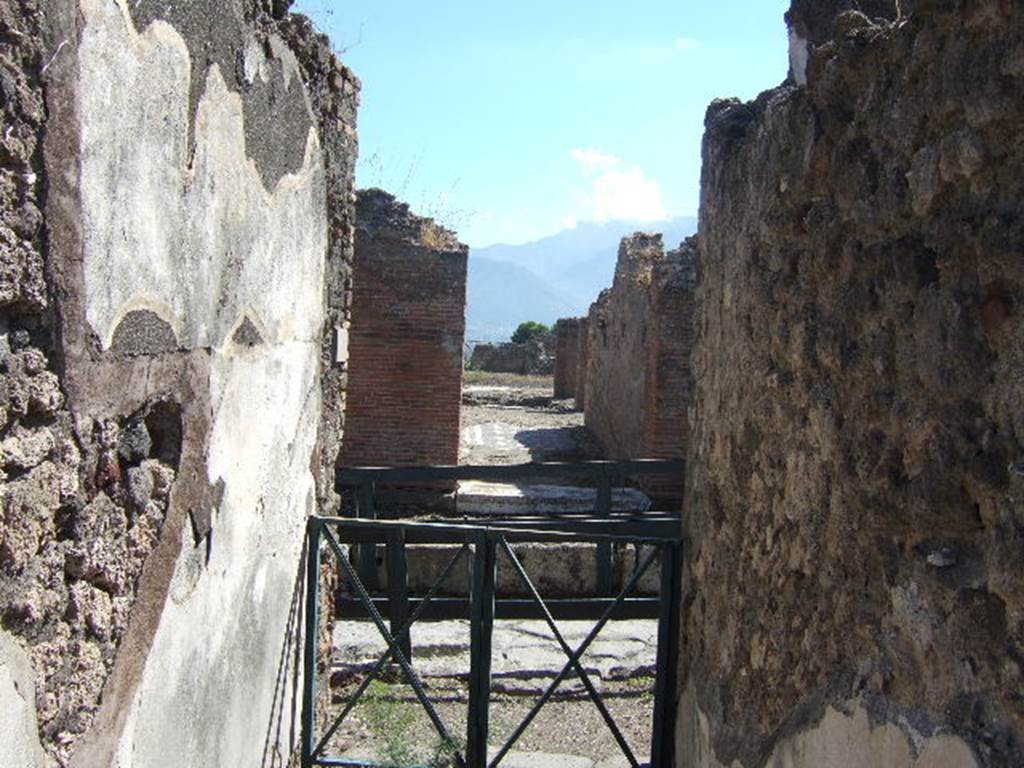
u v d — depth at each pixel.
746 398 3.59
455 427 10.35
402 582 6.31
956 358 2.22
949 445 2.24
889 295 2.54
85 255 2.30
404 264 10.27
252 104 3.49
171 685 2.99
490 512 10.12
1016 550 1.97
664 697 4.48
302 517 4.59
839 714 2.70
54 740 2.29
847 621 2.70
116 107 2.42
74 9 2.20
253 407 3.71
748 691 3.42
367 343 10.31
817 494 2.93
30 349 2.15
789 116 3.19
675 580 4.49
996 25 2.12
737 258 3.78
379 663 4.81
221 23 3.12
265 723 4.10
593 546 7.62
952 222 2.27
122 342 2.53
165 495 2.88
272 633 4.15
